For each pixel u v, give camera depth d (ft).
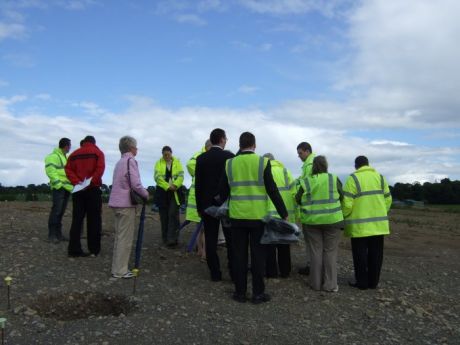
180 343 15.99
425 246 42.24
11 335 15.83
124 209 22.79
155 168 31.12
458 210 102.83
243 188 20.38
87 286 21.13
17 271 22.54
